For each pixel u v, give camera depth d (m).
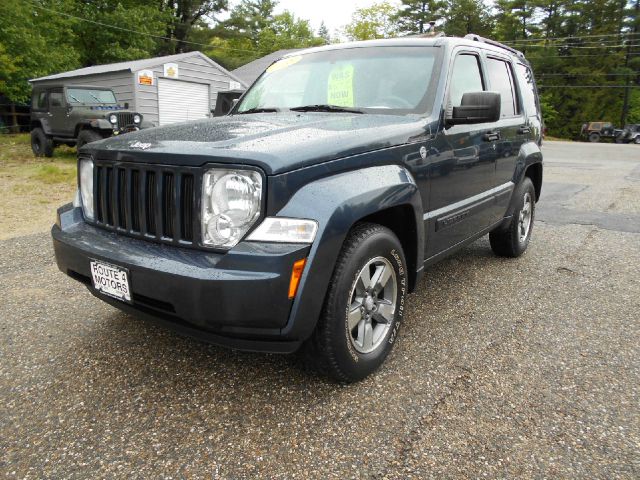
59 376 2.64
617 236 5.88
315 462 2.01
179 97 18.36
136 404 2.40
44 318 3.37
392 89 3.27
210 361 2.81
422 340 3.12
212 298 2.03
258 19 51.38
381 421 2.28
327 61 3.68
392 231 2.74
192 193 2.20
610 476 1.94
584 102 54.41
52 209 7.09
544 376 2.69
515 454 2.06
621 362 2.86
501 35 55.69
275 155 2.11
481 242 5.59
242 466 1.98
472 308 3.65
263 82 3.93
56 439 2.13
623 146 32.19
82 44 27.86
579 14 54.69
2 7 18.86
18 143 18.22
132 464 1.99
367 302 2.57
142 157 2.35
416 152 2.82
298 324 2.13
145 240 2.41
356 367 2.51
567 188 9.99
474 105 2.98
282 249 2.05
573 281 4.27
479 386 2.58
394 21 55.44
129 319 3.36
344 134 2.46
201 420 2.28
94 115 11.87
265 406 2.39
